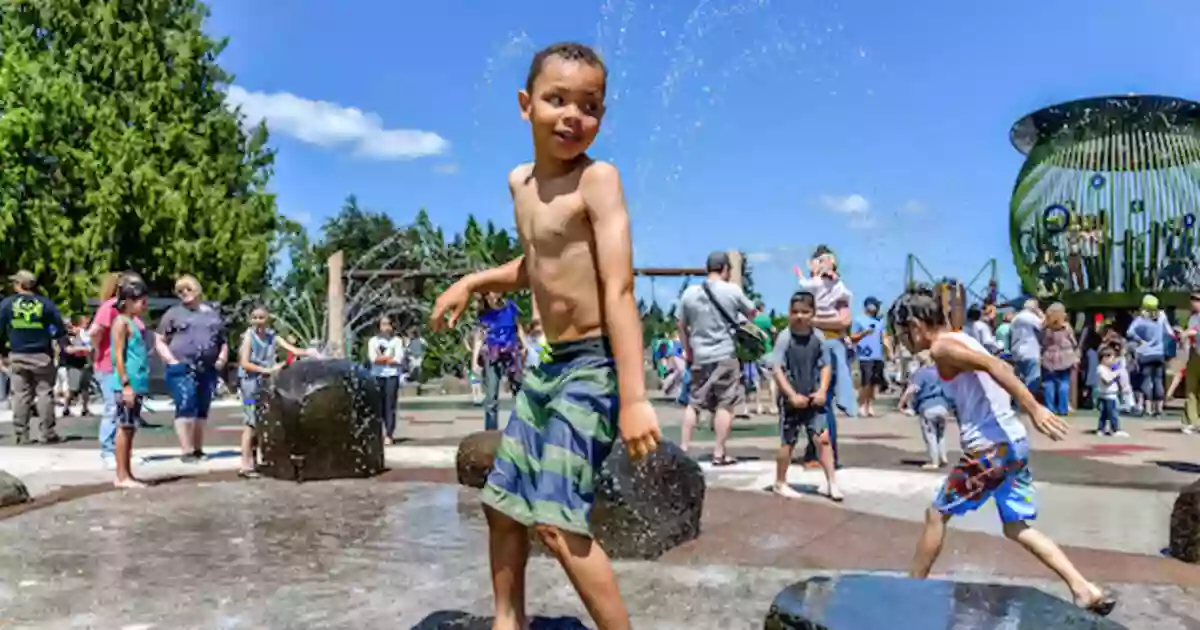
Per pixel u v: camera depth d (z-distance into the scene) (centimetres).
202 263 3244
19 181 2980
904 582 262
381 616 346
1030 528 380
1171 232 1722
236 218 3331
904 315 411
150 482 720
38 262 2959
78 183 3125
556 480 274
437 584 394
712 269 823
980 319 1407
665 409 1650
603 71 283
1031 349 1439
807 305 645
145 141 3203
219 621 342
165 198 3145
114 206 3047
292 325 2416
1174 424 1294
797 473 778
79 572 421
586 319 283
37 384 1095
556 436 276
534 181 293
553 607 355
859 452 948
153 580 404
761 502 603
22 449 1005
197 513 576
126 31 3297
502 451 289
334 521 546
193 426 873
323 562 438
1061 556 373
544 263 287
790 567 436
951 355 384
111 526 534
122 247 3170
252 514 572
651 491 464
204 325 873
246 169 3612
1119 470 810
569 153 279
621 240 275
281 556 452
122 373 691
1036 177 1858
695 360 826
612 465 461
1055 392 1436
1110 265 1770
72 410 1627
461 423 1397
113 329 695
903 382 1827
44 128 2995
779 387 653
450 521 546
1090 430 1195
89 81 3250
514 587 298
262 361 877
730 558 455
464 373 2578
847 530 520
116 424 761
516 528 294
